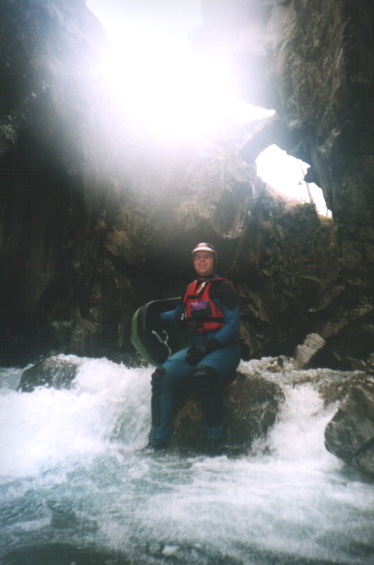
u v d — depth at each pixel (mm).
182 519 1675
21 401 3490
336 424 2332
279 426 2725
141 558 1353
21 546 1436
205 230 6902
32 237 5977
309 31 6629
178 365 2895
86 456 2607
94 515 1711
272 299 8078
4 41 5512
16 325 6000
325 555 1385
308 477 2223
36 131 5668
